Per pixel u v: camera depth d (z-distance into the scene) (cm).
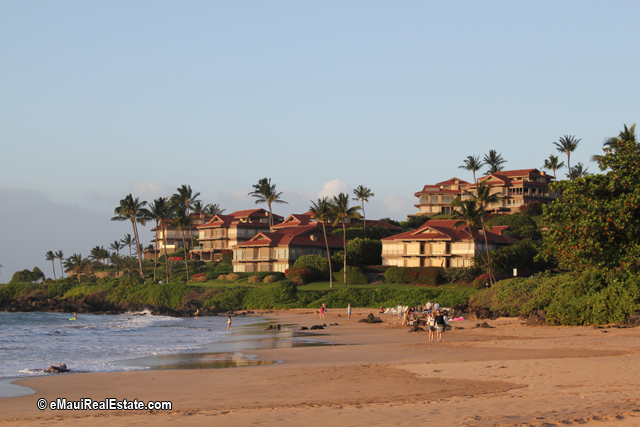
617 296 4038
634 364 1941
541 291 5116
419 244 9925
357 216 9231
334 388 1759
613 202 2791
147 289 9881
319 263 9931
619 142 3366
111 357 3077
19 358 3084
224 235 14400
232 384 1942
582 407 1218
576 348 2720
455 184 16662
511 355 2539
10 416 1447
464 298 7325
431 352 2845
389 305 7650
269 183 14525
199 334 4872
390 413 1252
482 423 1089
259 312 8100
